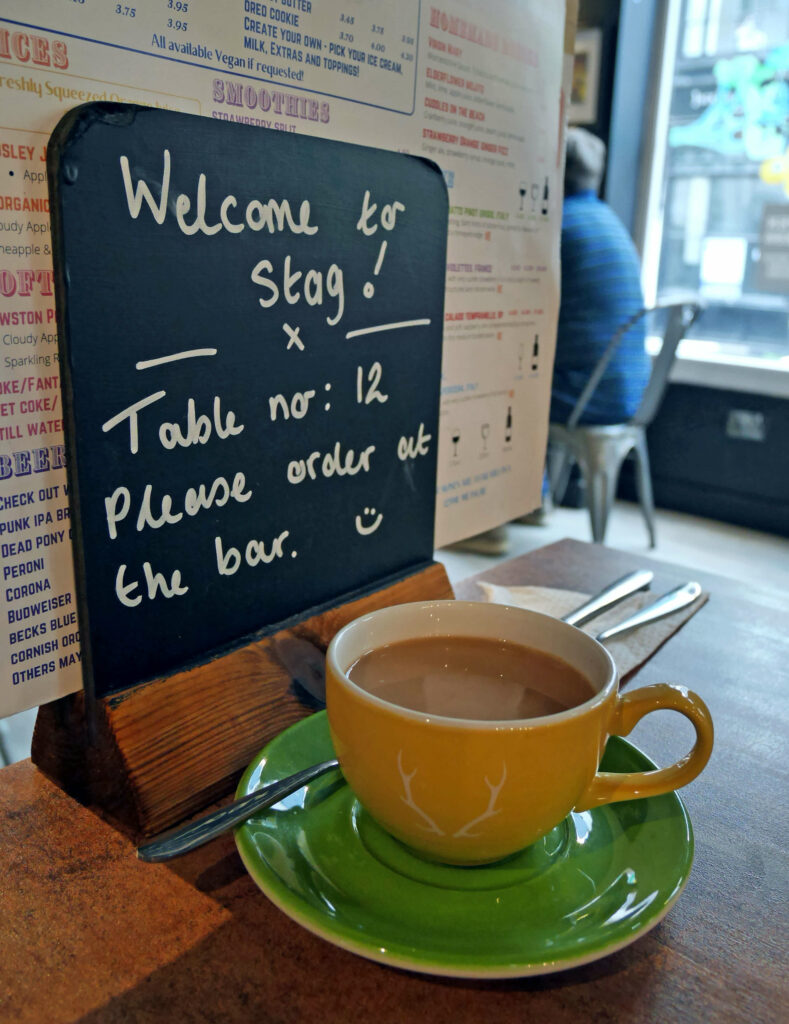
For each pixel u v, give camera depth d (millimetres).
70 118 341
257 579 480
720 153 2963
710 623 663
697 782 463
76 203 349
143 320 387
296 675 485
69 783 434
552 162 729
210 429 432
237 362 438
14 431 390
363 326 513
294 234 452
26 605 414
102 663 401
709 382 2895
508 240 693
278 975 326
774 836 423
